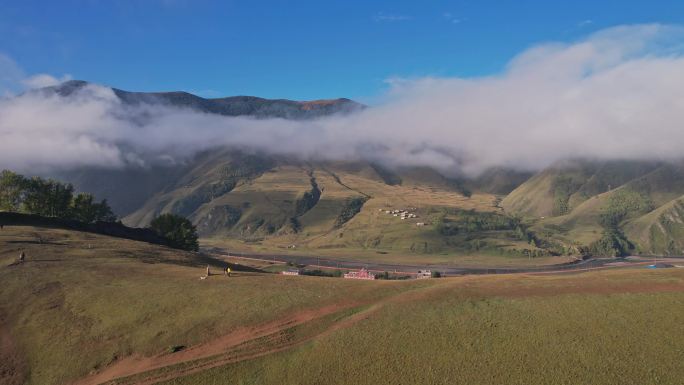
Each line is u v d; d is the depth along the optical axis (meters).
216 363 62.47
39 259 104.06
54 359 67.56
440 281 89.81
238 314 74.06
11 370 66.00
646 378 54.59
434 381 56.47
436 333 66.12
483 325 67.56
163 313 76.00
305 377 58.81
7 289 87.12
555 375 56.03
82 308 79.75
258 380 58.81
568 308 71.19
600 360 58.28
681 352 58.91
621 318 67.44
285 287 85.25
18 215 155.25
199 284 87.44
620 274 86.25
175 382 59.22
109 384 59.97
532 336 64.25
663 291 75.19
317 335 68.19
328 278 96.31
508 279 87.19
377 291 83.06
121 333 71.75
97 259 108.62
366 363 60.50
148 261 112.69
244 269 140.00
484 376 56.72
